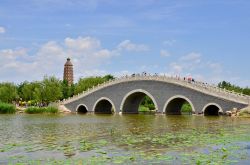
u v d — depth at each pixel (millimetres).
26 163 17031
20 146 22547
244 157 18391
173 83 60719
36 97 90062
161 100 62688
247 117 50188
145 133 30234
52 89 89250
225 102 53688
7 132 31484
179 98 61156
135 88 67062
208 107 58125
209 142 24016
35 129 34344
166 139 25828
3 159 18125
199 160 17453
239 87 98688
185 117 54062
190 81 61156
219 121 44219
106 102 77500
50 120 48719
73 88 107500
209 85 59500
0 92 91250
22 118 53156
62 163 16938
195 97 57500
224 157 18359
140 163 16828
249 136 27266
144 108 98938
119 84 70062
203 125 38406
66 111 77438
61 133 30469
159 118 53188
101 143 23812
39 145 22984
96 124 41000
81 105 76688
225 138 26078
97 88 73875
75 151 20500
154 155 18953
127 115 64688
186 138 26344
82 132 31281
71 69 130500
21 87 110250
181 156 18656
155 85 63750
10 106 69125
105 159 17875
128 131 32094
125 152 20047
